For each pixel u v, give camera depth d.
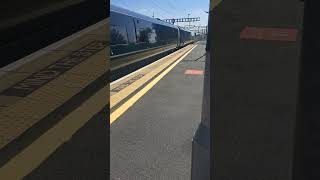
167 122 8.45
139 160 5.84
